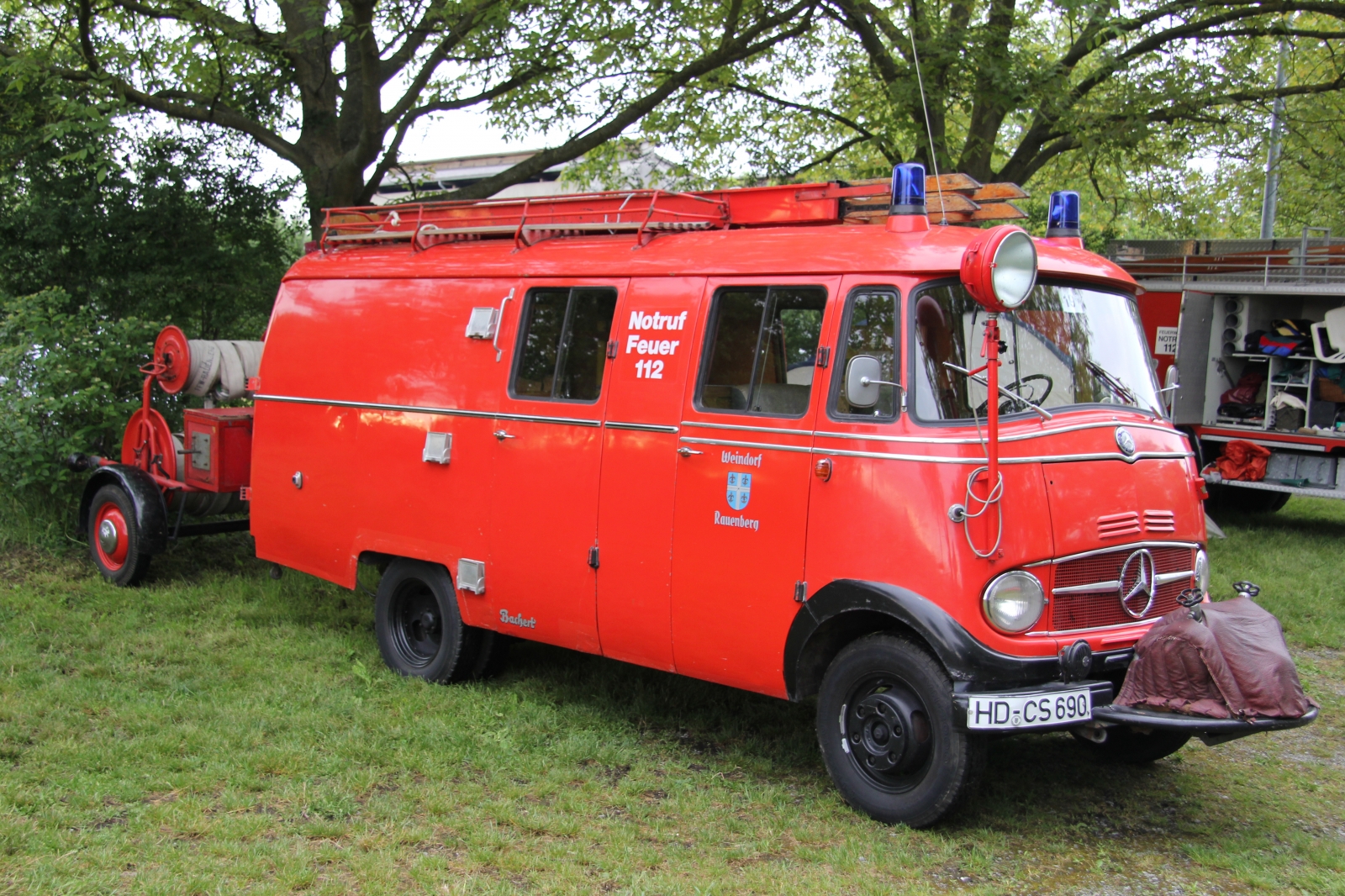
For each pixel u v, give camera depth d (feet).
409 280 22.79
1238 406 43.04
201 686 20.98
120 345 32.55
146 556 27.86
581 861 14.38
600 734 19.36
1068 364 16.85
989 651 14.87
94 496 29.48
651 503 18.33
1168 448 17.25
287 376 24.84
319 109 38.86
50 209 39.24
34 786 15.83
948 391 15.64
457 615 21.47
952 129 50.55
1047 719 14.78
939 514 15.20
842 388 16.37
